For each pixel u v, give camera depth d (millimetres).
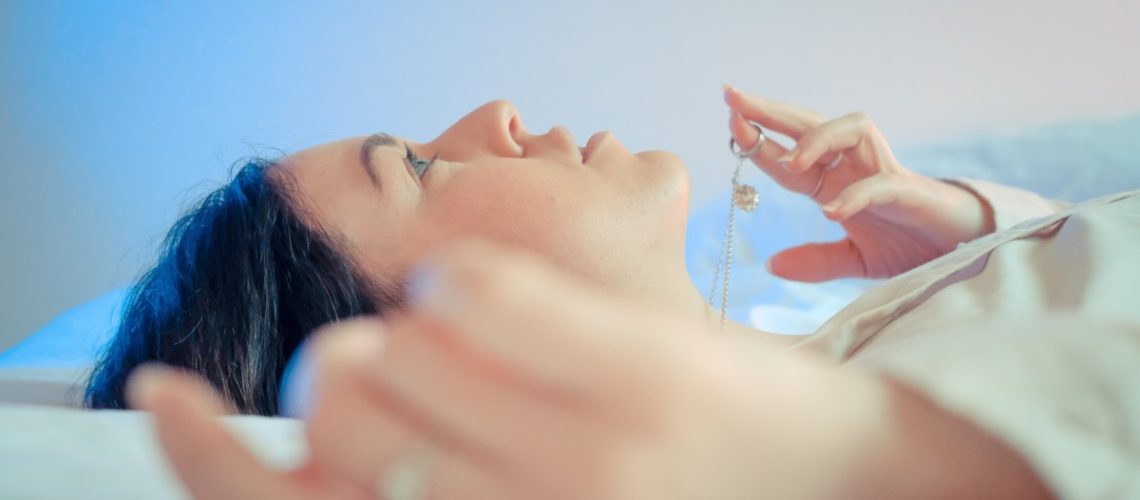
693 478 276
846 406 328
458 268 275
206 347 708
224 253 720
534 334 266
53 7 1102
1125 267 616
